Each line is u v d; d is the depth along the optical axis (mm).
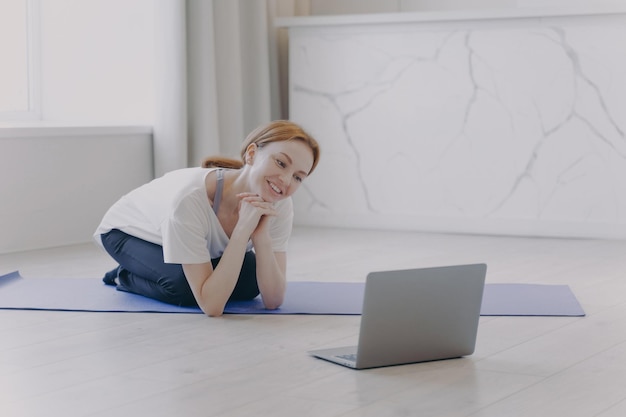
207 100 5102
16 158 4383
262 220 2893
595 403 1977
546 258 4227
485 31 5027
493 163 5074
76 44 5195
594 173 4906
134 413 1901
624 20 4785
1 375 2203
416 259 4184
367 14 5242
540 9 4895
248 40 5520
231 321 2805
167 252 2816
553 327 2756
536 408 1937
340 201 5398
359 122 5320
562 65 4910
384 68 5242
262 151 2803
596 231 4926
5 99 5102
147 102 5121
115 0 5145
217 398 2006
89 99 5207
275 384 2115
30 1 5141
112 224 3172
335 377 2176
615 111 4844
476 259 4188
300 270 3828
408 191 5254
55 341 2551
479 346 2508
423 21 5133
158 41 4953
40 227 4512
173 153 4980
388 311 2230
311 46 5398
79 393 2051
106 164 4816
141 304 3039
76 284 3418
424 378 2172
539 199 5008
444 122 5148
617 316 2932
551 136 4965
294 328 2717
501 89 5023
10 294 3213
